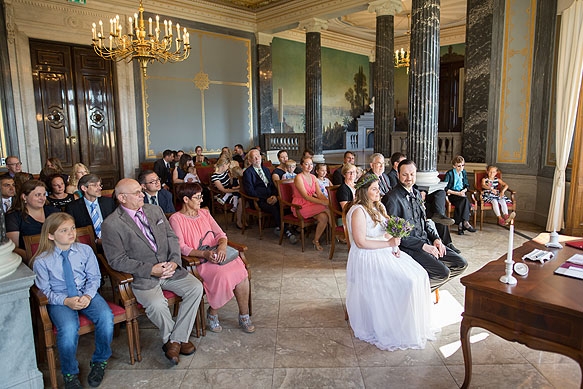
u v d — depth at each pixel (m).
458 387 2.84
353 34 15.72
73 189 5.30
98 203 4.10
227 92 11.98
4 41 8.15
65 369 2.80
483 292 2.52
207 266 3.61
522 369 3.05
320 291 4.60
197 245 3.76
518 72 7.80
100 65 9.76
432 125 6.74
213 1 11.12
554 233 3.31
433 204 4.50
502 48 7.95
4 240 2.74
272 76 13.30
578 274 2.65
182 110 11.12
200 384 2.92
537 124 7.65
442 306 4.14
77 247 3.04
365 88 17.66
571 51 6.40
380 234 3.51
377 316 3.38
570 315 2.19
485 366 3.09
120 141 10.09
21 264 2.84
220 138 11.98
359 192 3.53
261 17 12.14
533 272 2.73
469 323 2.61
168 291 3.32
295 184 6.18
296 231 7.05
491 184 7.28
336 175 6.83
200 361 3.22
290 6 11.36
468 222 7.17
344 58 16.52
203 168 8.93
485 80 8.20
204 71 11.42
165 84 10.75
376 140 10.07
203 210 3.96
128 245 3.25
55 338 2.83
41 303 2.79
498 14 7.91
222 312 4.12
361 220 3.44
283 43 14.19
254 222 8.07
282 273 5.18
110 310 3.00
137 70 10.25
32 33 8.46
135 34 6.85
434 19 6.58
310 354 3.30
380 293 3.37
